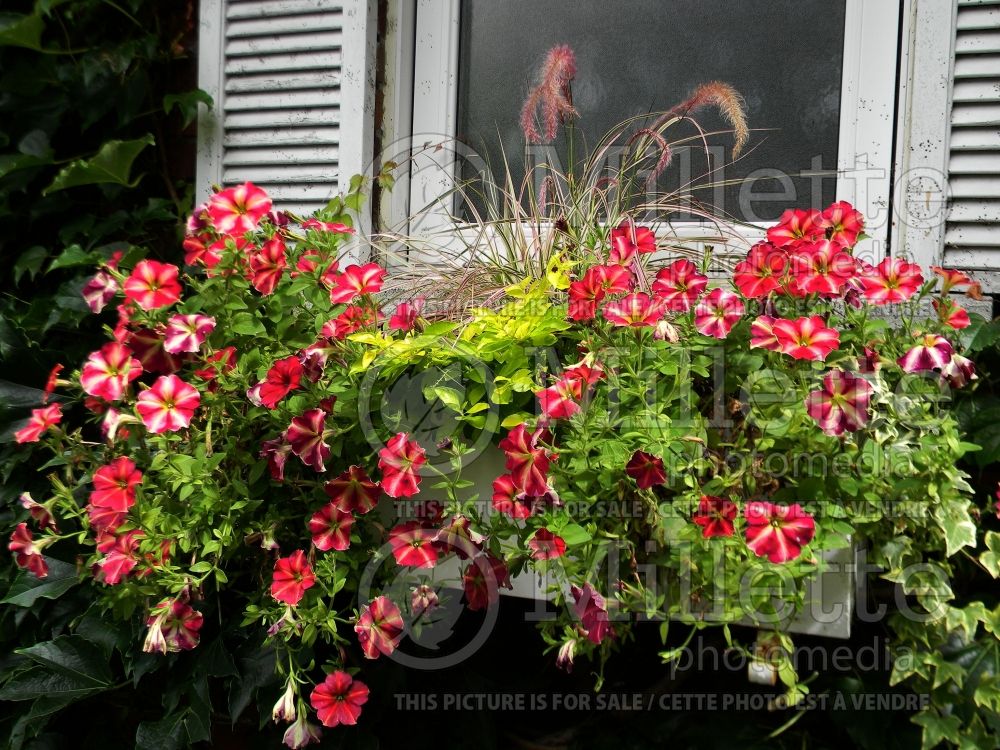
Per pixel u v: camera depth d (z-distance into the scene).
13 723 1.36
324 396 1.05
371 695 1.20
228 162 1.60
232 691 1.12
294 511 1.13
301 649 1.04
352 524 1.03
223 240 1.14
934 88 1.18
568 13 1.54
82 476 1.25
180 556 1.12
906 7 1.25
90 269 1.60
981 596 1.06
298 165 1.56
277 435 1.10
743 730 1.09
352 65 1.51
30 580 1.29
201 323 1.05
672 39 1.47
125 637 1.18
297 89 1.56
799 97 1.38
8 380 1.43
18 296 1.70
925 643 0.96
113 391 1.04
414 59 1.60
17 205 1.68
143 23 1.68
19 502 1.43
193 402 1.02
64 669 1.19
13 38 1.59
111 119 1.71
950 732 0.94
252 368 1.11
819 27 1.37
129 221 1.65
